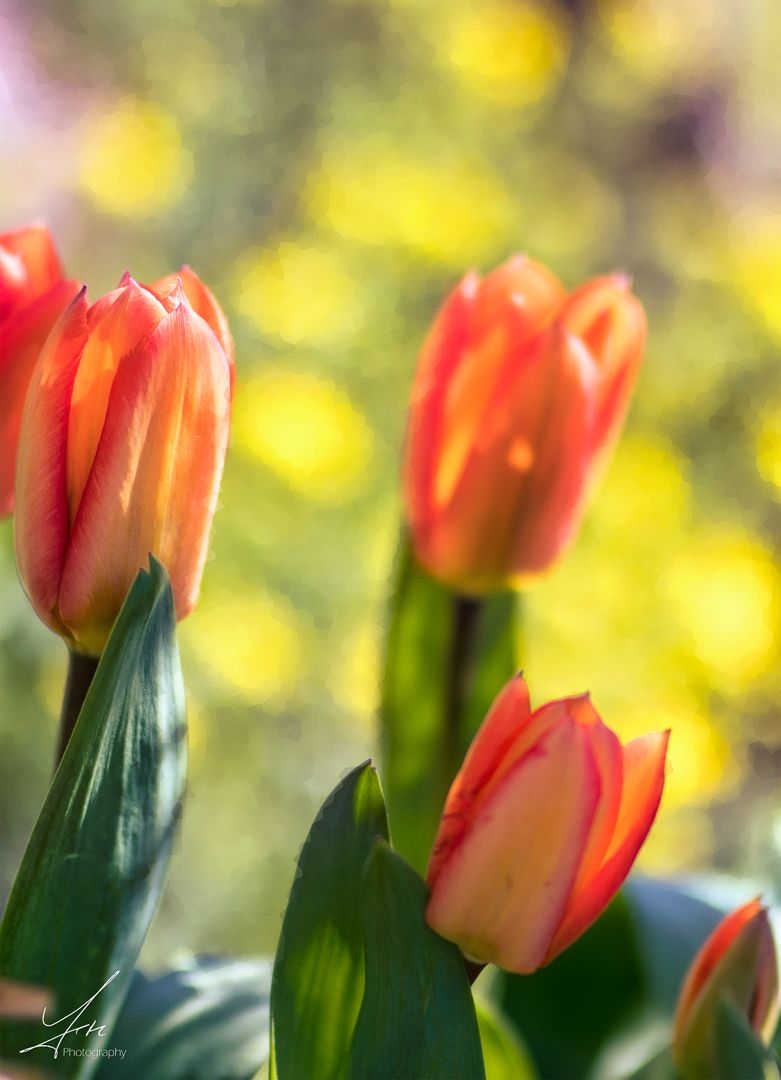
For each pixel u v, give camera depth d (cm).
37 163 342
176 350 66
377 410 266
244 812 243
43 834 67
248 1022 73
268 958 76
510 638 81
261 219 326
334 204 274
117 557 67
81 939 67
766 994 70
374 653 229
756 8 405
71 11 344
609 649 243
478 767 67
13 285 69
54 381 66
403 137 306
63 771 67
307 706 255
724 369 305
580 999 83
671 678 244
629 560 248
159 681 67
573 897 67
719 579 247
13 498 68
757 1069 69
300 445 233
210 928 229
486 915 66
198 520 67
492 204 283
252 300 258
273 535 242
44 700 239
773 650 248
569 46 372
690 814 269
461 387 75
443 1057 67
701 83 401
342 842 68
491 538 76
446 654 80
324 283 262
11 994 66
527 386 75
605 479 248
